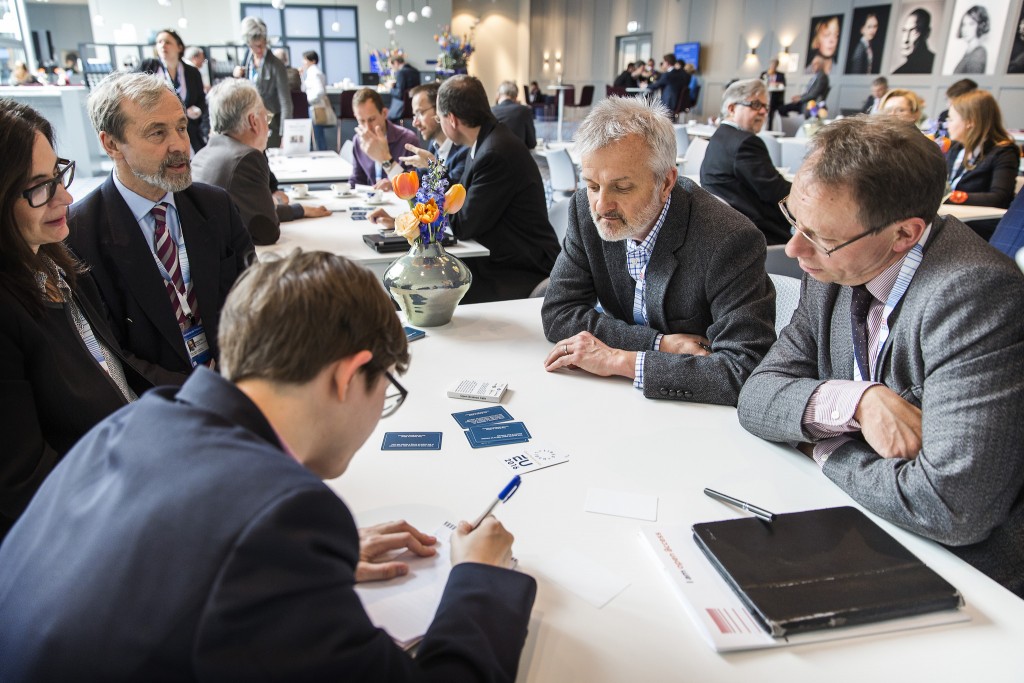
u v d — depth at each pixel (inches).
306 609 20.6
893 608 32.1
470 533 35.1
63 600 21.5
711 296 64.2
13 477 43.7
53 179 47.0
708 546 36.2
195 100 222.1
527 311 80.5
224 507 21.0
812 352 54.2
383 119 177.3
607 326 67.8
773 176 140.7
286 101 265.0
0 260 45.8
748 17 467.8
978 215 139.6
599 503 42.3
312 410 26.3
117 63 361.4
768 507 42.1
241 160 106.9
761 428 50.0
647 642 31.5
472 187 118.0
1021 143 255.6
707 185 148.6
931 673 29.7
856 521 38.5
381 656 22.6
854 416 44.8
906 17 368.5
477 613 28.9
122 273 67.6
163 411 24.9
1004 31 325.4
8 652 22.4
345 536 22.9
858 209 41.8
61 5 519.5
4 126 44.3
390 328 27.4
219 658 19.3
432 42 585.0
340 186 164.2
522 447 48.9
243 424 24.5
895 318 45.8
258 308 25.1
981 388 38.9
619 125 59.3
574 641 31.6
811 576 33.8
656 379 57.1
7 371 44.2
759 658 30.5
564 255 73.3
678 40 528.1
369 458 47.2
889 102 179.8
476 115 121.9
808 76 432.5
